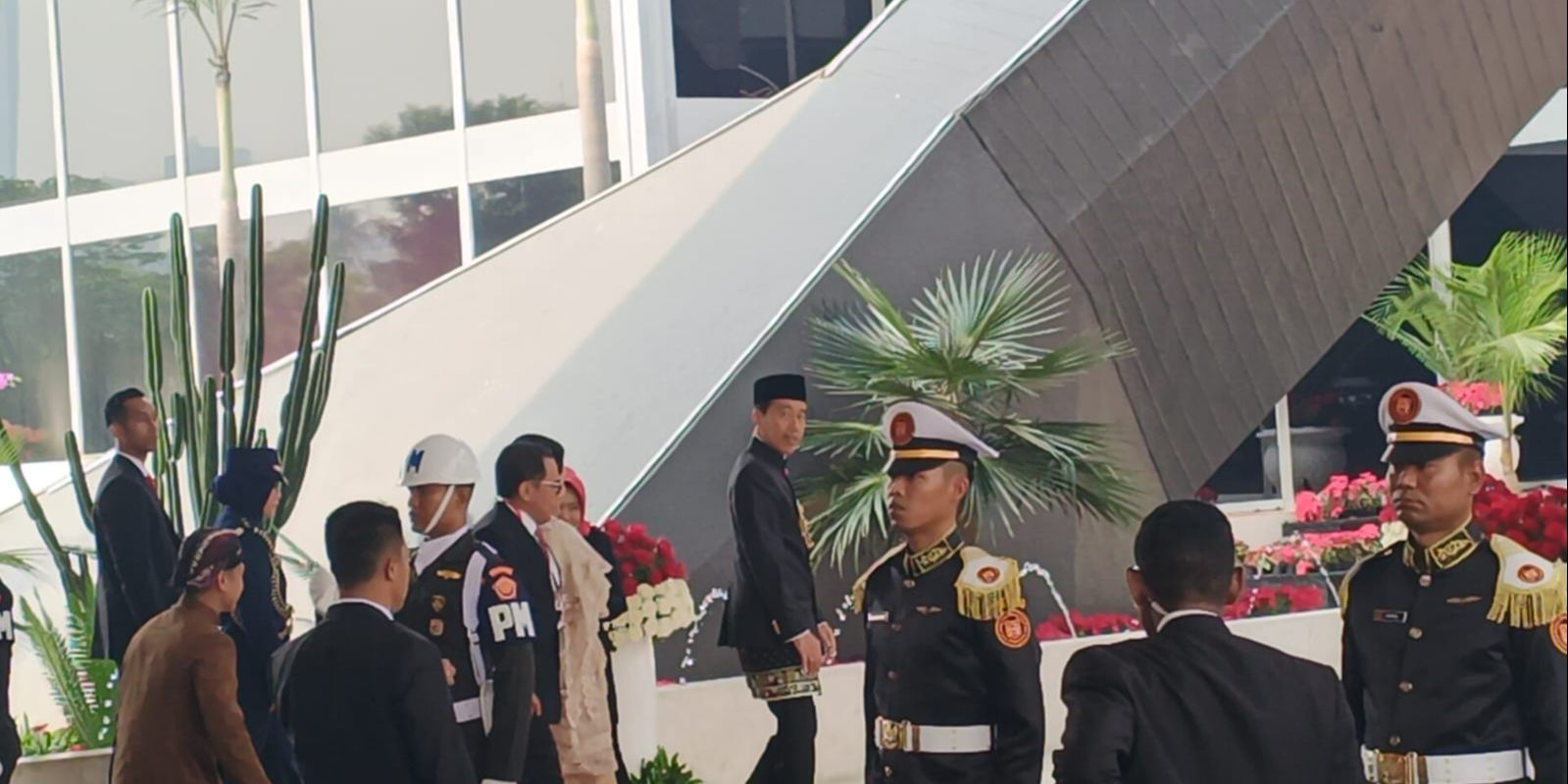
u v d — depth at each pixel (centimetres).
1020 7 1062
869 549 962
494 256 1065
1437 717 454
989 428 974
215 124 1591
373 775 447
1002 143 1015
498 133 1524
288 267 1566
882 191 998
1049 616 1018
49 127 1600
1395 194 1137
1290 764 342
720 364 970
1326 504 1441
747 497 703
